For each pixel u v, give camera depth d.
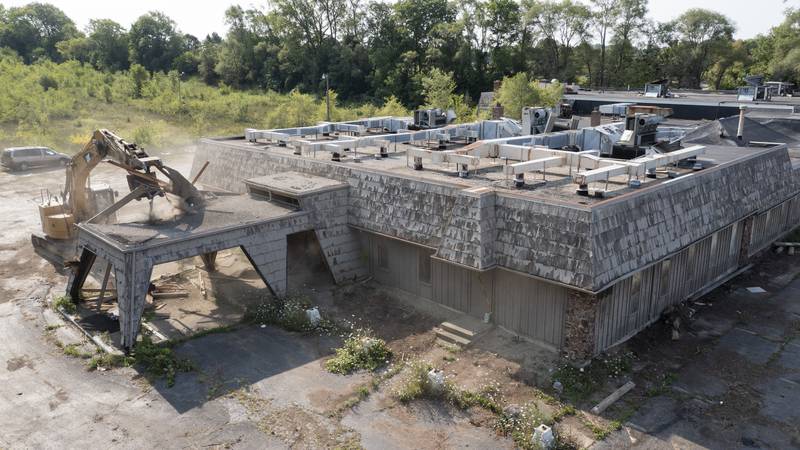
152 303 19.22
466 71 80.56
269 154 24.44
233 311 18.69
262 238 18.33
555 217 14.70
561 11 82.56
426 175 19.45
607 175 16.23
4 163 39.62
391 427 12.79
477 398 13.70
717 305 18.78
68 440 12.42
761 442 12.21
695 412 13.22
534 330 16.09
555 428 12.54
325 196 19.91
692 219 17.38
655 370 14.95
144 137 47.94
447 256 16.33
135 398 13.92
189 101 66.31
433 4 82.88
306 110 62.38
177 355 15.83
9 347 16.39
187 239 16.75
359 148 26.34
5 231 27.11
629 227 15.08
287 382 14.52
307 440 12.35
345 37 86.94
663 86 43.94
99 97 64.62
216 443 12.28
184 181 19.56
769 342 16.42
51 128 50.62
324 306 18.81
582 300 14.73
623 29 82.19
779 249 23.72
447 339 16.53
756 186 21.11
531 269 15.02
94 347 16.33
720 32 78.38
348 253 20.61
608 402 13.41
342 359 15.34
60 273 21.89
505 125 29.89
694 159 20.25
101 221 19.41
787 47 68.56
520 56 83.25
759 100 39.31
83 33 111.25
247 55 90.12
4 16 107.19
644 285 16.56
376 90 81.50
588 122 32.59
